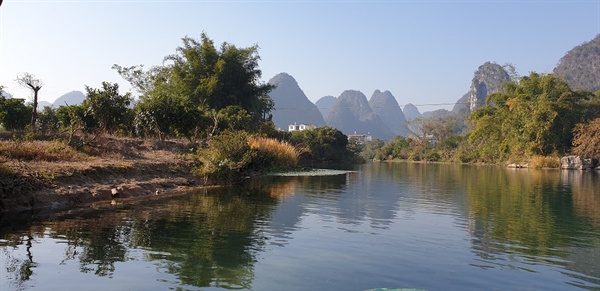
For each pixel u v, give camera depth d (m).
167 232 7.50
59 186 10.20
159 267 5.50
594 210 11.49
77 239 6.77
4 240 6.60
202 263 5.73
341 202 12.40
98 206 9.94
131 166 13.66
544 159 41.75
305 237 7.51
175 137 24.22
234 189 15.16
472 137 56.50
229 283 4.98
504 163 50.94
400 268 5.78
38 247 6.25
